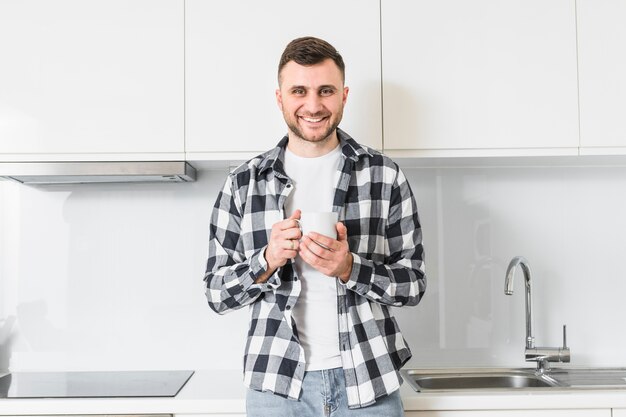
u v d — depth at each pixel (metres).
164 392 1.68
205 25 1.82
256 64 1.81
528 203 2.11
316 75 1.42
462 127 1.82
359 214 1.46
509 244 2.09
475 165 2.10
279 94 1.56
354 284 1.37
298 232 1.29
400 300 1.43
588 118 1.82
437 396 1.58
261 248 1.44
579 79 1.83
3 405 1.60
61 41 1.82
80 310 2.07
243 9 1.82
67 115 1.81
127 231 2.08
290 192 1.46
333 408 1.36
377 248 1.49
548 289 2.09
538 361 1.96
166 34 1.82
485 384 1.97
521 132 1.82
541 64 1.83
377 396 1.37
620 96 1.83
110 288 2.07
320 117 1.44
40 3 1.82
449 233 2.09
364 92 1.82
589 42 1.83
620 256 2.09
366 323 1.41
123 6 1.82
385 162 1.51
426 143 1.81
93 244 2.08
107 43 1.82
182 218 2.09
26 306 2.06
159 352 2.06
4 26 1.82
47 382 1.84
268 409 1.37
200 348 2.06
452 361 2.06
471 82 1.82
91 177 1.89
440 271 2.08
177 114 1.81
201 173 2.09
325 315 1.40
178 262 2.08
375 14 1.82
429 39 1.82
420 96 1.82
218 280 1.45
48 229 2.08
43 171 1.81
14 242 2.07
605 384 1.75
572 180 2.09
